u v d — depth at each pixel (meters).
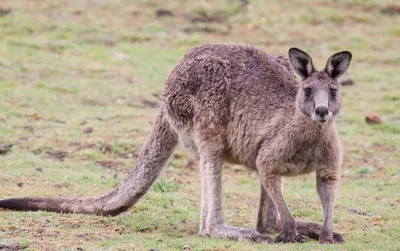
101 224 17.28
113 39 45.91
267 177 16.06
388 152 28.61
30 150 25.73
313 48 46.91
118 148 26.41
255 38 48.00
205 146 16.98
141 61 42.44
